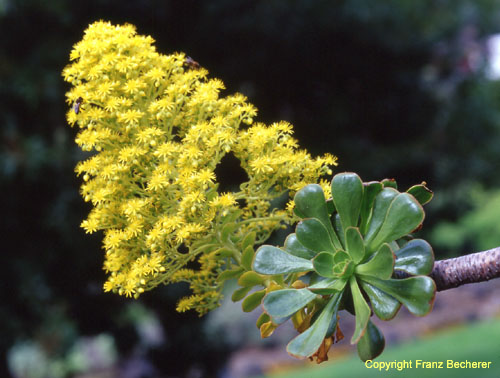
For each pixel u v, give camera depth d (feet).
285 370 44.75
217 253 5.16
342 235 4.82
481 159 34.78
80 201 25.12
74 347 30.53
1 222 24.82
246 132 5.16
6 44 25.46
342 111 30.53
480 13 36.17
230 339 34.37
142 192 5.17
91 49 5.16
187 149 4.89
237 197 5.17
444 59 34.53
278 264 4.68
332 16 28.09
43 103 25.72
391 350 37.52
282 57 28.63
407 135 33.37
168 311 29.60
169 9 27.07
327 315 4.49
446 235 57.36
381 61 30.76
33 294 24.94
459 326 46.26
